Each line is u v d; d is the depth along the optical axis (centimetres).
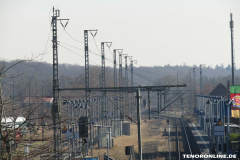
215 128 8294
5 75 3238
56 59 7162
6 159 3198
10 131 3219
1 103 3203
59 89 6869
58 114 6569
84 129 6141
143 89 7012
